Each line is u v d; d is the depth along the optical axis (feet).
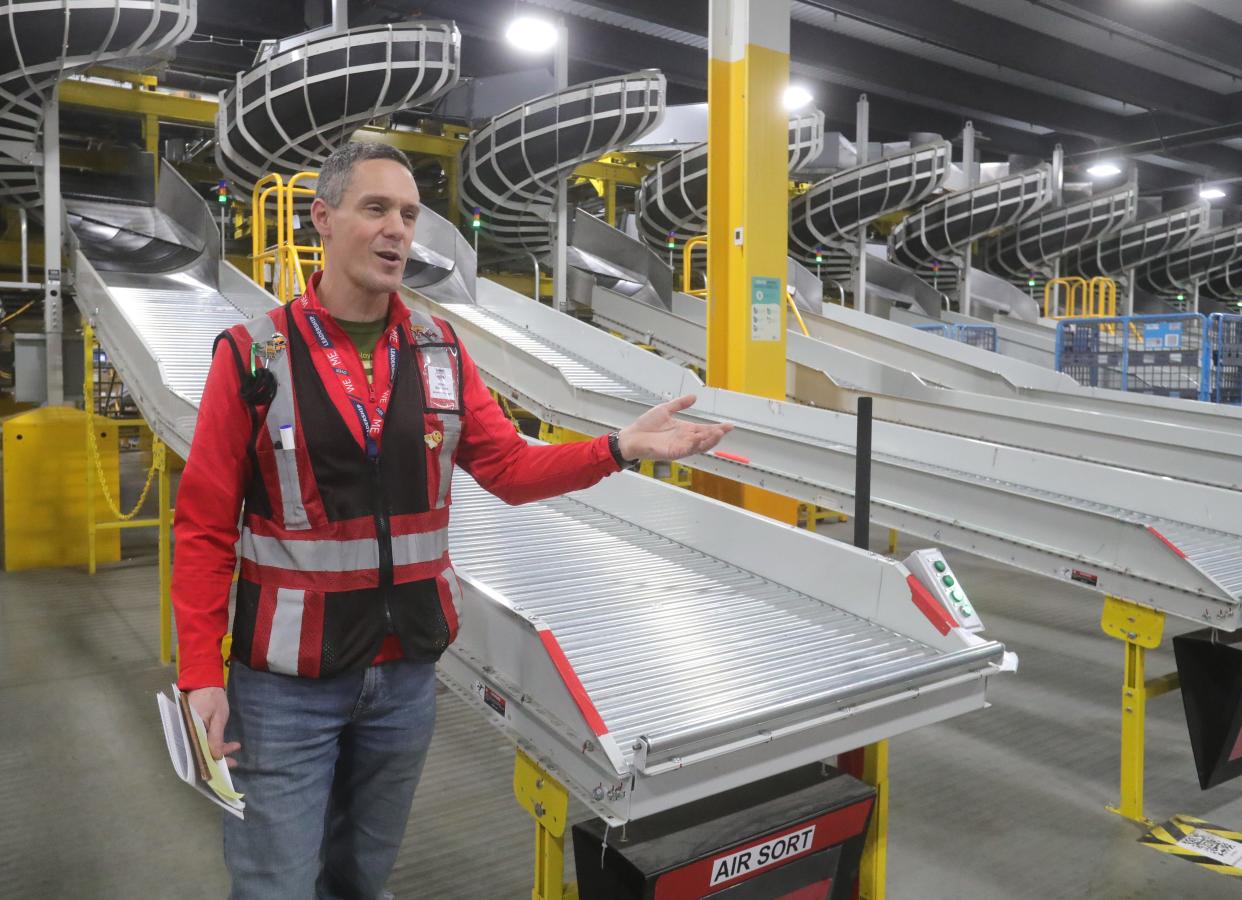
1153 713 13.25
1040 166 51.47
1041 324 52.01
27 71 22.00
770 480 16.20
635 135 33.68
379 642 4.86
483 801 10.23
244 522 4.91
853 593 8.07
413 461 4.93
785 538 8.85
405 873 8.77
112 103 32.55
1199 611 9.32
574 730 5.51
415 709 5.25
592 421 19.92
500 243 41.24
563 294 34.83
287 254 22.08
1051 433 20.85
